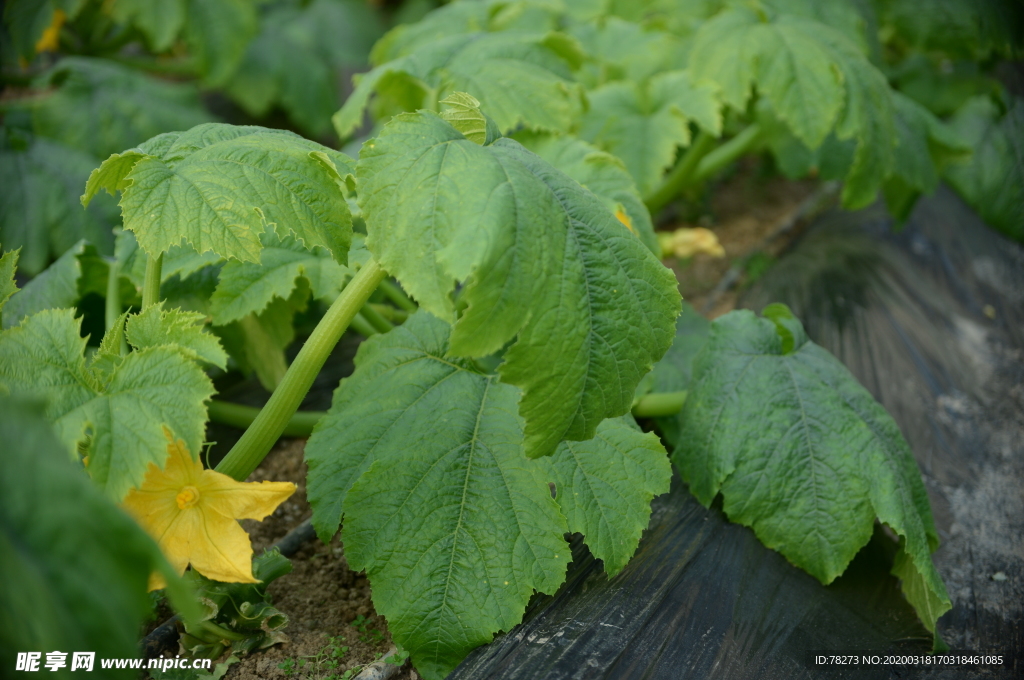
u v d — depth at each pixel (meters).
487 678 1.16
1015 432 1.61
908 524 1.25
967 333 1.91
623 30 1.91
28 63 1.92
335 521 1.18
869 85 1.57
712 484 1.28
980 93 2.33
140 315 1.09
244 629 1.17
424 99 1.51
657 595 1.25
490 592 1.16
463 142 1.10
